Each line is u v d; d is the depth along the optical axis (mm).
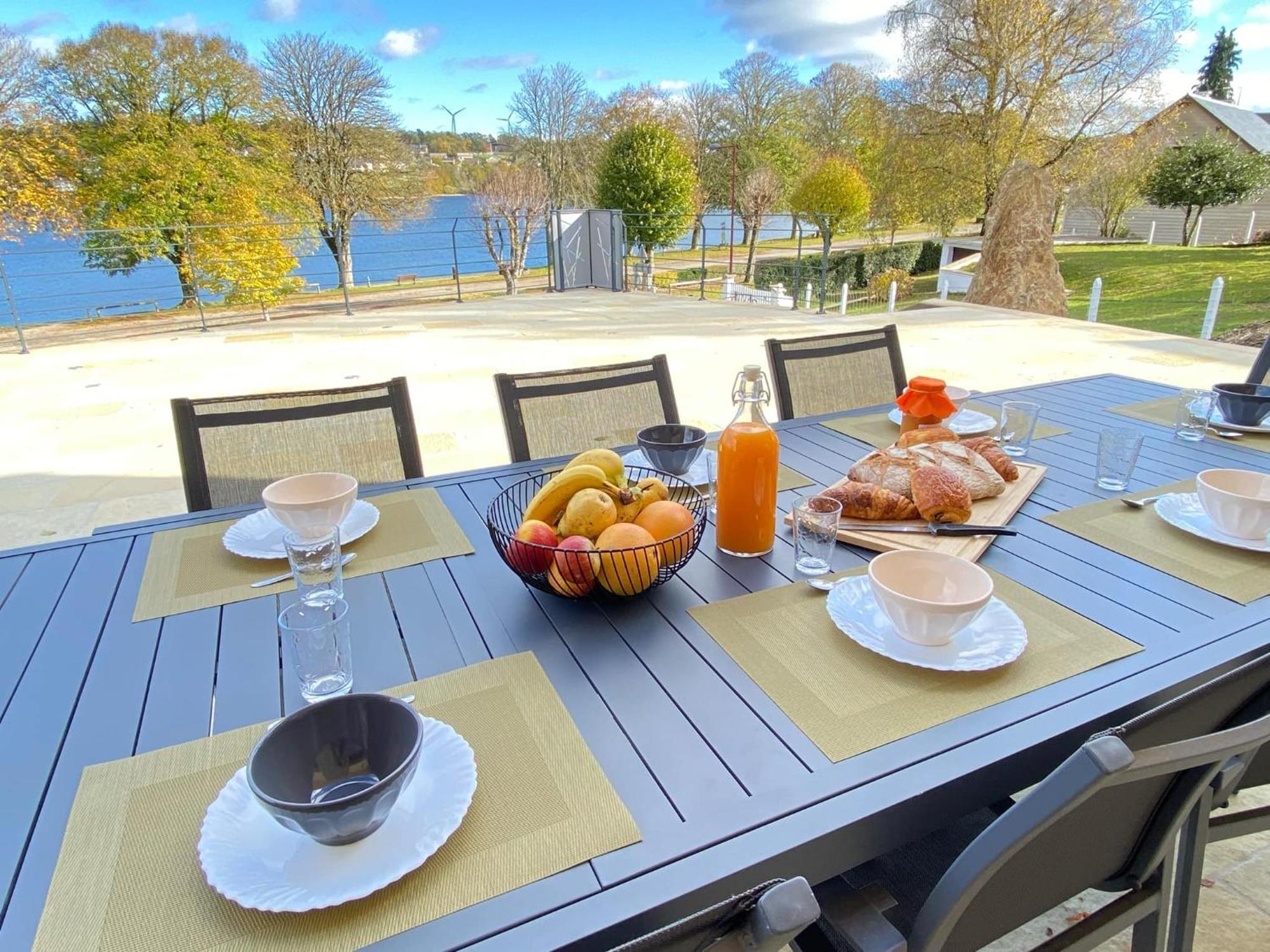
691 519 1006
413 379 4598
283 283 9266
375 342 5805
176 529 1204
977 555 1072
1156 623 910
